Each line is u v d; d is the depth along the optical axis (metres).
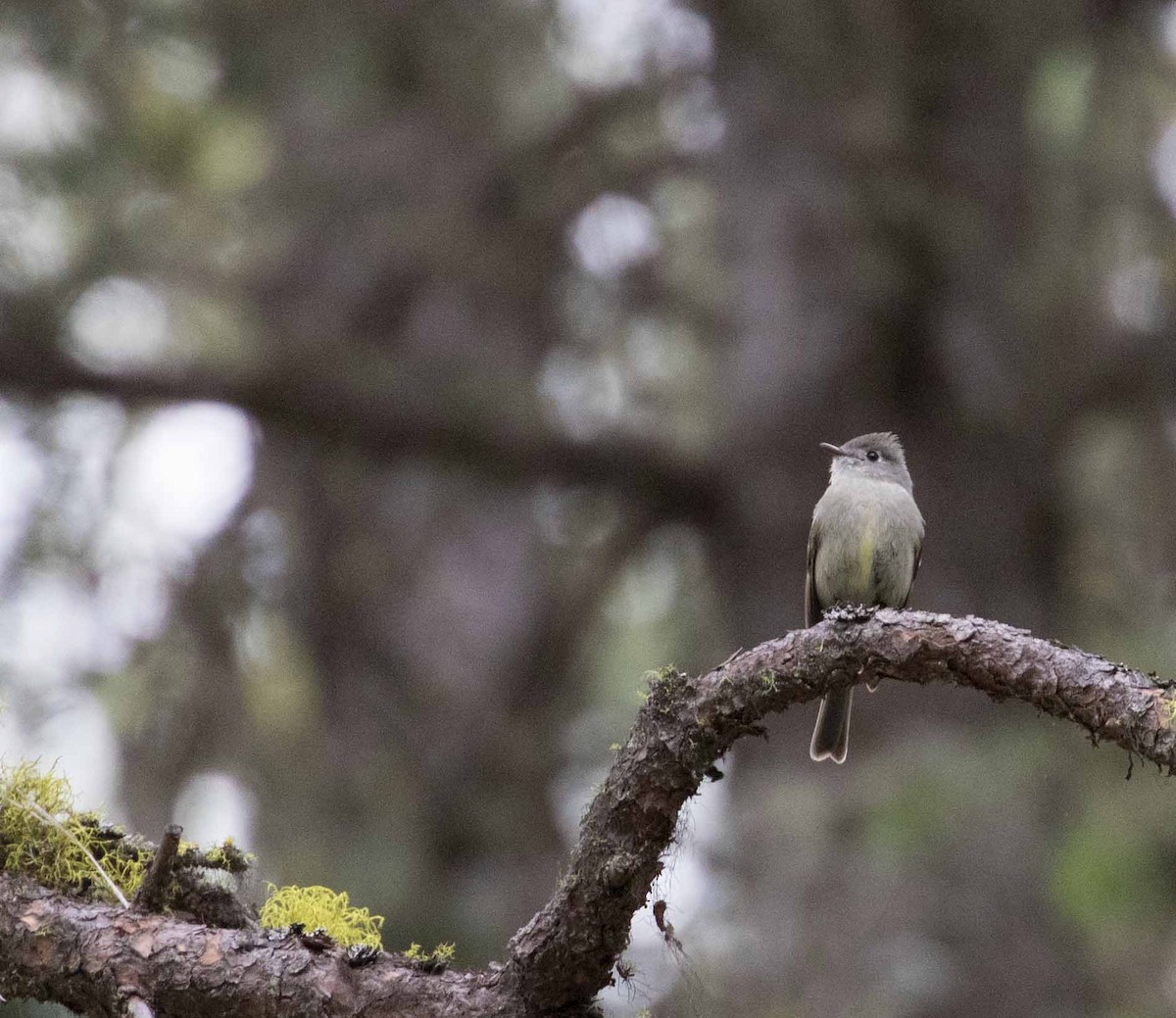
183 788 15.73
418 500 17.78
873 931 11.77
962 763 12.32
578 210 16.39
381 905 15.66
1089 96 14.91
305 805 16.56
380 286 16.94
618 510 16.91
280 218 16.45
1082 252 14.76
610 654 18.22
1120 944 13.18
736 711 4.46
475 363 15.53
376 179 16.62
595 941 4.37
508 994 4.41
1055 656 4.32
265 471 17.36
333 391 13.78
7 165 14.06
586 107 16.11
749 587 13.78
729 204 14.30
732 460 13.95
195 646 15.62
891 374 13.65
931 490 13.46
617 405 16.78
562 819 17.39
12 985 4.31
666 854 4.50
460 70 16.91
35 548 14.27
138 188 15.42
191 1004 4.26
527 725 17.45
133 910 4.37
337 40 15.77
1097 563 15.22
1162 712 4.12
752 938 11.97
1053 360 13.81
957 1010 11.59
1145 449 15.56
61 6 14.49
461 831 16.77
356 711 17.20
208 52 15.39
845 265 13.52
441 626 17.56
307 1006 4.25
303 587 17.50
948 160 13.82
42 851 4.52
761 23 13.57
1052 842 12.12
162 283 15.45
